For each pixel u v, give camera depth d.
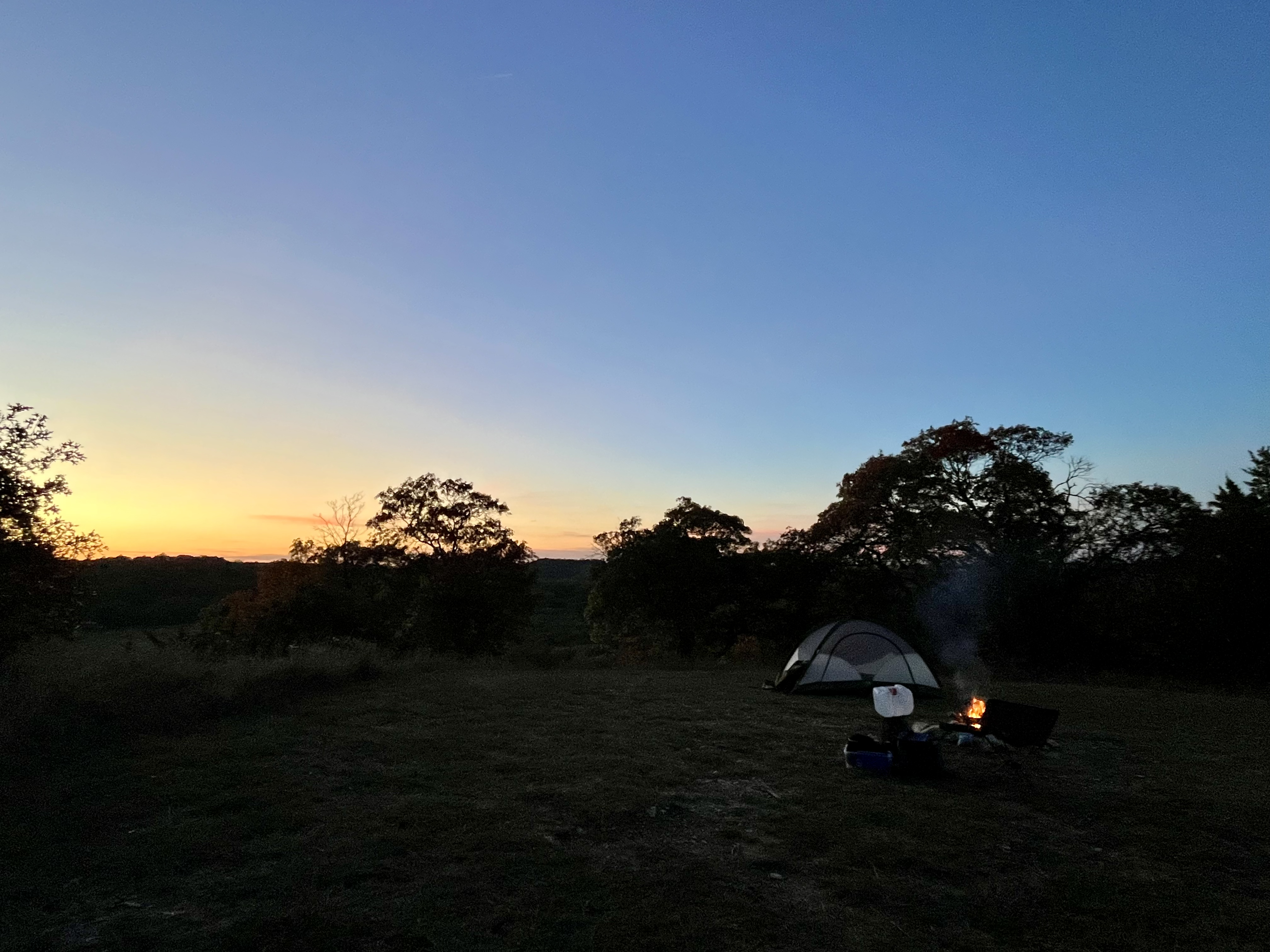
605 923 4.26
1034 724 7.88
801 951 4.00
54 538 10.73
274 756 7.88
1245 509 21.48
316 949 3.91
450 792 6.81
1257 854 5.61
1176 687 18.38
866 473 28.48
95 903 4.41
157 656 11.58
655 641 33.72
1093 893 4.81
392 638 25.91
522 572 33.22
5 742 7.36
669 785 7.21
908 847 5.59
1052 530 25.91
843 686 13.62
